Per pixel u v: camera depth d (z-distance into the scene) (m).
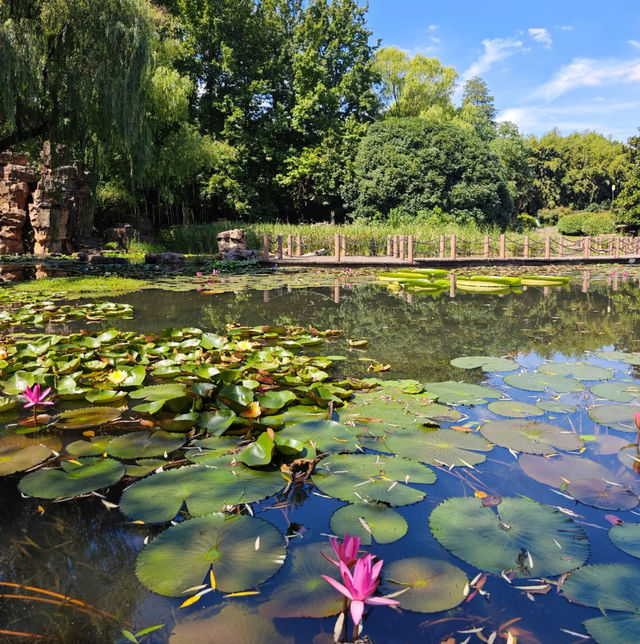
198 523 1.23
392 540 1.16
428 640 0.87
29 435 1.84
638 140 26.34
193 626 0.90
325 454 1.65
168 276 8.65
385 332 3.80
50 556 1.13
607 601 0.97
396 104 30.83
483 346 3.31
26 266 9.68
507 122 32.16
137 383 2.37
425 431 1.84
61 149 9.09
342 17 25.03
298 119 22.83
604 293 6.53
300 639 0.86
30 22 7.93
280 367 2.59
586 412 2.05
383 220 20.22
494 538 1.17
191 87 16.98
